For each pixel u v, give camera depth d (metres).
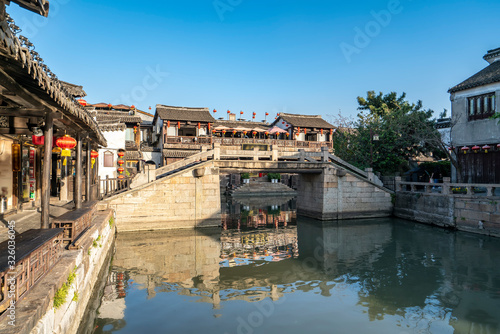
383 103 35.22
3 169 10.48
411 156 28.09
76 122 9.29
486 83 19.58
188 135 30.75
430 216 19.42
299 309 8.51
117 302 8.93
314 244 15.91
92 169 15.82
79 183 10.29
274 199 36.22
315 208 22.38
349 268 12.06
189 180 18.42
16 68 4.62
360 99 37.69
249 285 10.42
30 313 4.12
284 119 34.75
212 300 9.16
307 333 7.21
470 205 16.95
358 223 20.80
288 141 31.66
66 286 5.88
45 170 7.14
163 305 8.77
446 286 10.01
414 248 14.62
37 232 5.85
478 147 19.34
